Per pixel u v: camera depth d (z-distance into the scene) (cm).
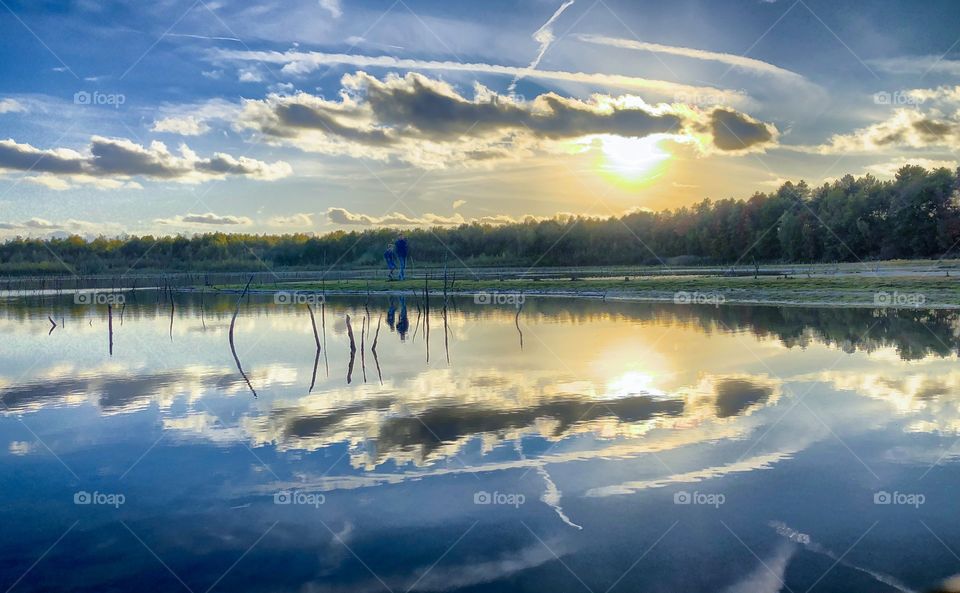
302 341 3525
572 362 2573
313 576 913
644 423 1641
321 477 1298
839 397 1867
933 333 3216
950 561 927
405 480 1273
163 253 17462
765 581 884
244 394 2091
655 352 2775
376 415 1770
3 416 1822
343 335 3791
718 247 14938
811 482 1226
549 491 1206
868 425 1584
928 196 10575
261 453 1454
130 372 2544
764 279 6962
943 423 1587
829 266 9281
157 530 1071
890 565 917
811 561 934
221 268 16138
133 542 1027
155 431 1647
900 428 1554
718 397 1900
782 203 13688
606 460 1368
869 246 11406
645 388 2047
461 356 2823
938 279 5678
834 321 3856
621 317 4447
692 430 1570
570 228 17100
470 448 1462
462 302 6606
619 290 7062
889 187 11575
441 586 884
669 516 1089
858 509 1101
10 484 1287
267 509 1148
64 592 883
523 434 1563
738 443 1464
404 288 9119
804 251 12356
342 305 6469
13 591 886
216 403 1959
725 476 1266
